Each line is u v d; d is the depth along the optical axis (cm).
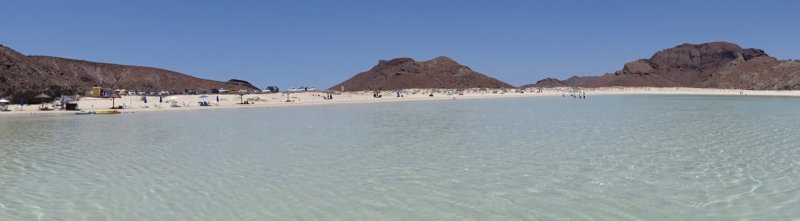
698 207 1233
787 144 2350
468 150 2231
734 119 3994
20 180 1611
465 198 1345
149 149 2355
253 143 2575
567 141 2533
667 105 6856
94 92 9156
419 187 1482
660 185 1472
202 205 1294
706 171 1681
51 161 2002
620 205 1257
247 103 7606
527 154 2094
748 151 2131
